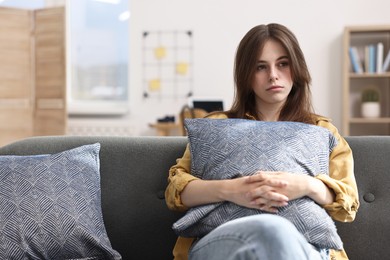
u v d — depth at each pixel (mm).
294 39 1420
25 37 4508
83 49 5062
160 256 1491
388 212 1407
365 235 1407
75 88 5098
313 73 4637
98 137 1590
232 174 1164
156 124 4297
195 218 1150
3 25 4422
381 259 1395
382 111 4566
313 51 4641
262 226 788
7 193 1282
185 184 1229
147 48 4832
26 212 1258
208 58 4770
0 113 4449
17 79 4500
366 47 4324
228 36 4742
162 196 1504
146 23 4816
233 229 830
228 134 1233
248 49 1410
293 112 1468
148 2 4805
